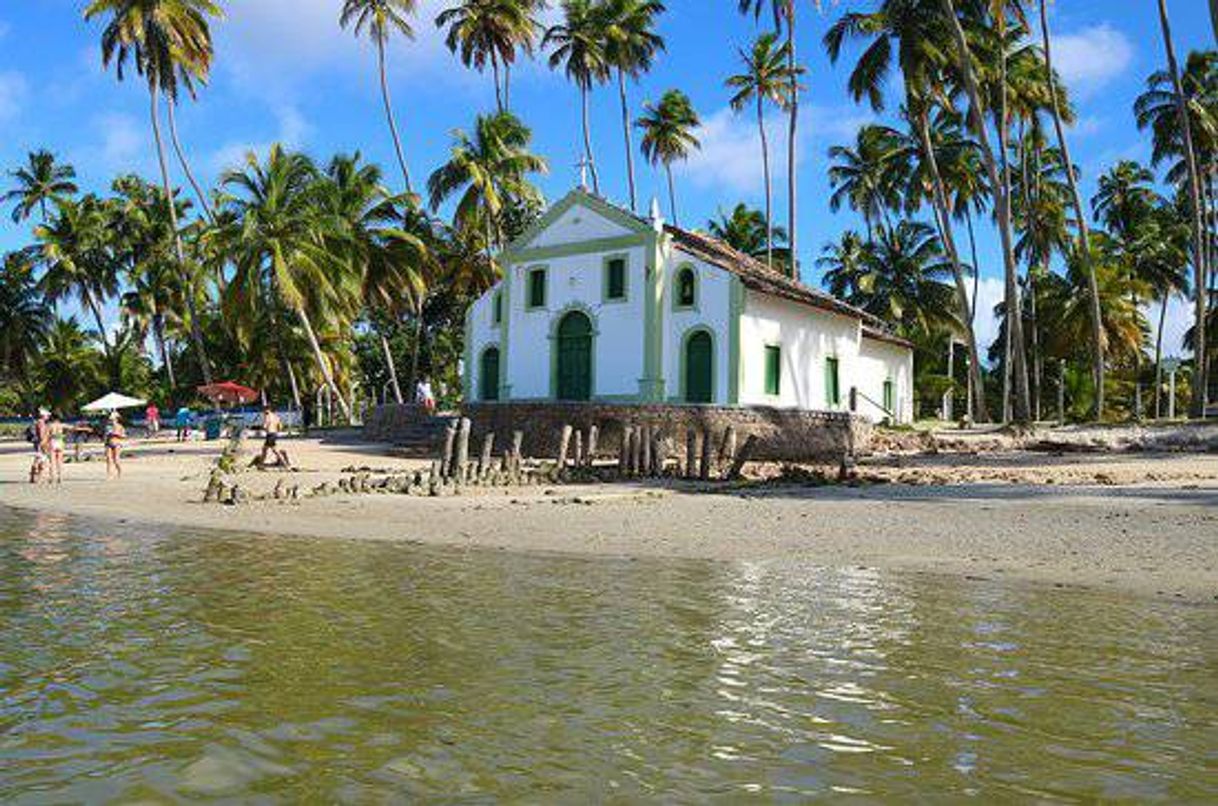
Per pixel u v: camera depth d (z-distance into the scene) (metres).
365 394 76.94
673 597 7.90
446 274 53.62
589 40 53.06
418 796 3.55
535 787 3.64
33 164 64.88
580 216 33.97
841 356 37.06
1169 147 50.06
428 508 16.22
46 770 3.81
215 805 3.46
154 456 33.09
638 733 4.29
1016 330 34.41
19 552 10.77
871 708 4.68
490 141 49.72
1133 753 4.03
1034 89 43.22
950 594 8.09
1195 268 34.25
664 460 26.20
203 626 6.61
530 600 7.73
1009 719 4.52
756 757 3.99
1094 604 7.65
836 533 12.41
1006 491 17.41
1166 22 35.12
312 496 18.69
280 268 40.25
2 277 66.81
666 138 58.28
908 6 37.81
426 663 5.57
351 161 47.97
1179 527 12.26
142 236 62.31
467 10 50.12
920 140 46.91
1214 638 6.32
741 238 62.66
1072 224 57.81
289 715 4.55
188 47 46.53
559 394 34.00
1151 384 74.88
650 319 31.73
